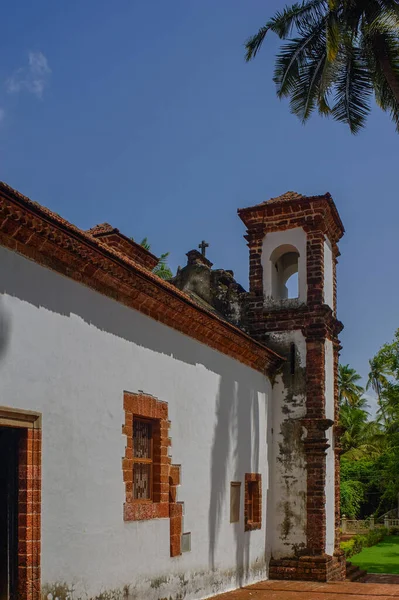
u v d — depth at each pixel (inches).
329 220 739.4
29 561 321.7
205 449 532.1
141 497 444.8
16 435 333.1
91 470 377.7
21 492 326.3
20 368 327.0
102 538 382.9
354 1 607.5
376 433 2014.0
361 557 1135.6
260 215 737.0
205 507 524.4
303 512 666.2
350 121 642.8
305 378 691.4
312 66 637.9
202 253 794.8
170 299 464.4
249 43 644.1
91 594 368.2
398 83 602.2
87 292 388.2
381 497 1780.3
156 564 442.3
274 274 738.2
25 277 336.5
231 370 596.1
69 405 362.6
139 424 450.3
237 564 581.6
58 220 342.0
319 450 672.4
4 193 305.0
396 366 1336.1
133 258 599.2
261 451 656.4
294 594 550.6
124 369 420.5
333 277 770.2
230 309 733.3
